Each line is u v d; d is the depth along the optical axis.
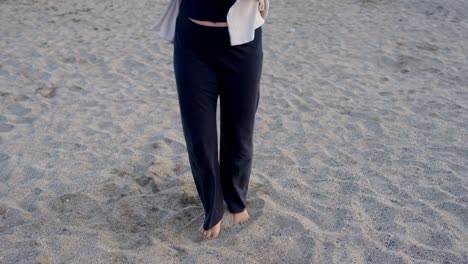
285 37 7.22
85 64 6.15
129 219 3.08
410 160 3.77
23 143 4.09
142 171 3.66
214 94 2.60
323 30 7.55
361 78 5.72
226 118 2.69
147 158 3.87
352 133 4.34
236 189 2.88
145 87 5.46
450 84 5.52
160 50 6.67
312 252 2.71
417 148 3.99
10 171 3.62
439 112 4.73
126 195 3.33
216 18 2.45
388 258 2.66
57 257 2.69
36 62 6.09
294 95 5.20
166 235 2.91
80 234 2.89
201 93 2.55
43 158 3.85
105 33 7.36
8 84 5.41
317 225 2.97
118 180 3.51
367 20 8.02
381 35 7.27
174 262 2.67
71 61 6.21
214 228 2.86
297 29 7.60
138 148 4.05
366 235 2.84
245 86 2.58
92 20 8.00
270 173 3.62
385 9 8.66
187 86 2.54
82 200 3.26
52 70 5.88
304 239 2.82
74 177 3.57
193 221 3.05
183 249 2.77
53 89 5.34
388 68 6.09
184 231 2.96
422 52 6.54
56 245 2.78
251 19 2.48
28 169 3.66
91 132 4.34
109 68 6.02
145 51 6.62
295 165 3.73
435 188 3.34
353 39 7.12
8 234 2.87
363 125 4.48
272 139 4.24
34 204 3.20
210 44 2.48
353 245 2.77
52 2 8.91
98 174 3.58
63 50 6.56
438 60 6.21
